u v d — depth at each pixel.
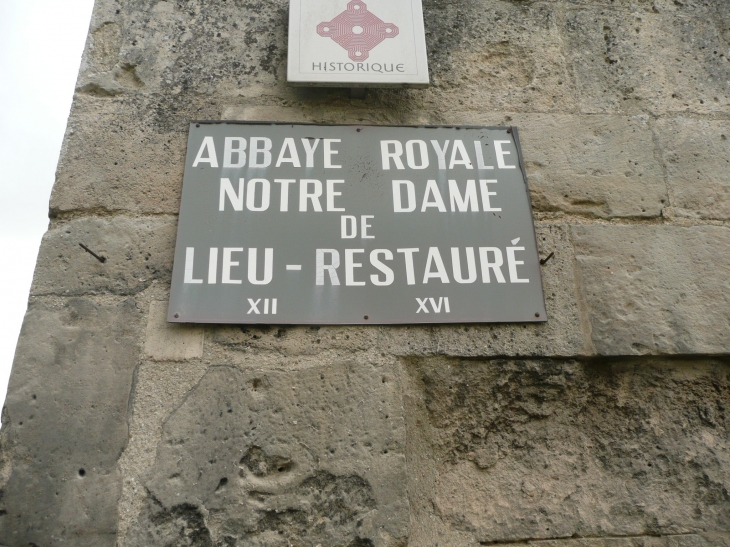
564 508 1.69
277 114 2.00
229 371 1.68
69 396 1.62
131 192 1.86
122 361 1.66
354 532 1.56
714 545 1.68
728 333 1.85
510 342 1.77
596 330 1.81
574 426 1.77
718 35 2.33
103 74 2.01
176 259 1.74
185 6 2.15
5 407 1.59
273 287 1.73
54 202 1.83
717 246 1.96
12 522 1.50
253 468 1.60
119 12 2.11
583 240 1.93
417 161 1.94
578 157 2.06
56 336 1.67
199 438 1.61
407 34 2.03
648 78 2.21
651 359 1.83
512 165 1.97
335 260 1.78
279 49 2.11
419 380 1.74
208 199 1.83
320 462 1.61
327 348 1.71
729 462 1.76
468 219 1.87
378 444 1.64
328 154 1.93
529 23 2.27
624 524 1.69
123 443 1.59
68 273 1.75
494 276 1.80
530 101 2.13
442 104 2.09
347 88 2.06
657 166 2.07
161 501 1.55
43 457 1.56
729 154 2.12
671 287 1.89
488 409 1.76
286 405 1.66
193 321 1.68
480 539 1.64
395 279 1.77
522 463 1.73
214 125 1.95
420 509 1.64
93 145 1.91
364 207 1.85
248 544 1.53
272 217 1.82
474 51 2.20
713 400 1.83
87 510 1.53
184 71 2.04
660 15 2.34
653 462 1.75
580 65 2.21
